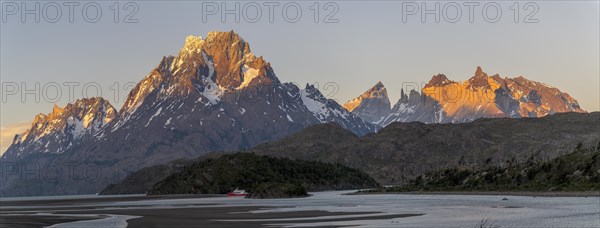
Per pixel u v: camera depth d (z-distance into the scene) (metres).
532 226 85.94
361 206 146.88
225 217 112.31
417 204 150.62
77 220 112.94
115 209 158.50
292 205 161.50
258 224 95.56
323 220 100.94
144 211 141.62
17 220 117.06
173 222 102.19
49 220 114.94
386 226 88.69
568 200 145.75
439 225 89.06
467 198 180.75
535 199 156.88
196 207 158.12
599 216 98.69
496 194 197.50
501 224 89.38
